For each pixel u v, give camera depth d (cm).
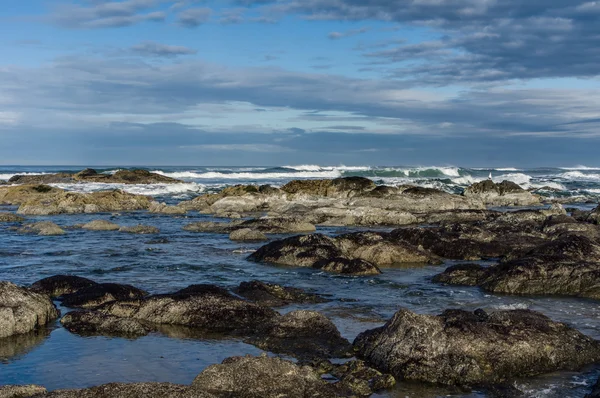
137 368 1138
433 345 1122
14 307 1369
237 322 1411
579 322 1456
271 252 2277
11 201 4944
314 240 2284
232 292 1716
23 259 2297
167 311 1448
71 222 3700
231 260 2309
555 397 1013
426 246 2497
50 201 4494
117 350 1241
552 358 1150
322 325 1304
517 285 1775
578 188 6825
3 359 1180
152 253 2466
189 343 1289
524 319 1226
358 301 1661
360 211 3594
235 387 971
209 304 1460
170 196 5619
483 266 2127
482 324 1181
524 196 5106
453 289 1828
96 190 5816
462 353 1110
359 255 2284
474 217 3631
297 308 1577
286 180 8431
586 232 2638
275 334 1291
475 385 1062
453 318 1189
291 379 1001
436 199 4103
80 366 1147
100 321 1388
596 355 1184
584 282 1761
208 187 6406
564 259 1862
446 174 9512
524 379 1091
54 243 2739
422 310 1562
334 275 2030
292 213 3750
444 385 1063
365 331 1268
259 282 1728
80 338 1319
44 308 1427
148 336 1339
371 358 1163
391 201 4062
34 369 1129
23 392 952
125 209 4659
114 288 1634
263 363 1016
